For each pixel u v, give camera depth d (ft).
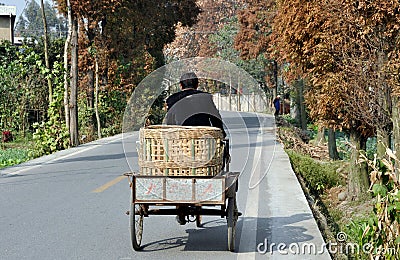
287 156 73.56
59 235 35.37
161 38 167.12
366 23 53.83
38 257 30.83
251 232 36.04
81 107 125.39
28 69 111.14
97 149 89.10
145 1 149.89
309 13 58.23
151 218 40.57
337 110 61.21
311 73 64.13
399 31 53.11
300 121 173.17
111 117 131.95
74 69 94.58
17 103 116.26
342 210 59.93
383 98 55.77
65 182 55.77
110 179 57.47
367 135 64.13
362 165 63.67
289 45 63.21
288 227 37.11
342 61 57.72
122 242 33.86
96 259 30.60
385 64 53.78
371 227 31.24
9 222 38.78
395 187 30.25
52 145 88.89
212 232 36.42
